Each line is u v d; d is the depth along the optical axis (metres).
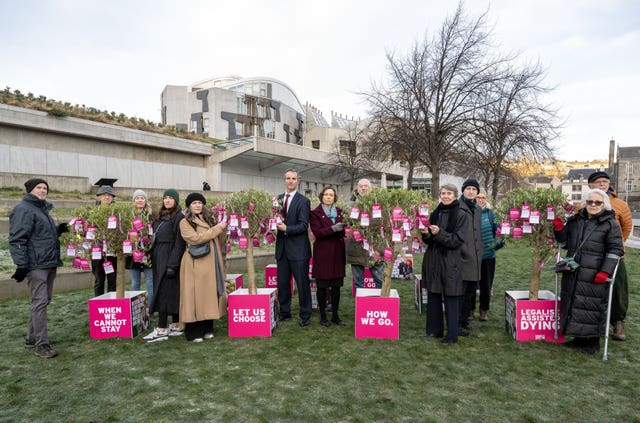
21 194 14.84
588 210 4.05
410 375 3.59
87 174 23.58
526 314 4.48
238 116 47.81
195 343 4.43
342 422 2.81
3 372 3.65
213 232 4.38
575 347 4.26
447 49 14.10
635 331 4.77
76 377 3.54
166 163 28.50
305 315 5.12
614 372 3.64
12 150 20.17
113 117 26.86
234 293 4.91
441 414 2.92
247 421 2.81
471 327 5.01
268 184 36.72
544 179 93.31
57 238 4.32
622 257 4.10
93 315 4.61
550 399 3.14
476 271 4.54
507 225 4.51
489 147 14.32
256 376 3.56
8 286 6.34
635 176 74.94
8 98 21.22
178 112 47.16
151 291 5.38
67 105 24.53
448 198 4.45
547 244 4.59
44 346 4.03
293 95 59.38
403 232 4.50
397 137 15.00
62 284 6.98
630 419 2.85
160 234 4.63
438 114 14.35
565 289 4.16
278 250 5.32
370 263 5.72
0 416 2.87
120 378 3.51
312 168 39.56
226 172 32.00
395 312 4.55
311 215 5.14
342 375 3.58
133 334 4.68
